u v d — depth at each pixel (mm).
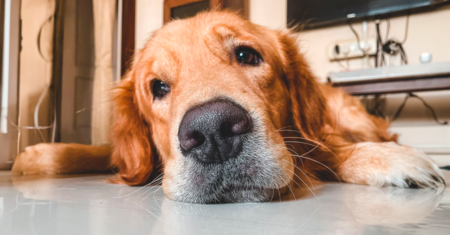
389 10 759
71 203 226
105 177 405
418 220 162
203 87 246
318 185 300
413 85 660
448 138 745
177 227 156
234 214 186
